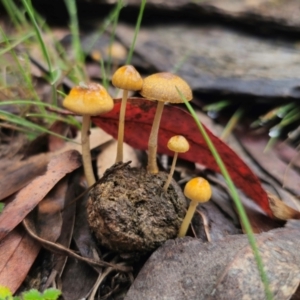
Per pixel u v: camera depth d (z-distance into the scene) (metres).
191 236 0.31
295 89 0.41
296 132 0.40
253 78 0.42
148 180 0.31
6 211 0.30
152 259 0.29
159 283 0.28
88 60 0.47
